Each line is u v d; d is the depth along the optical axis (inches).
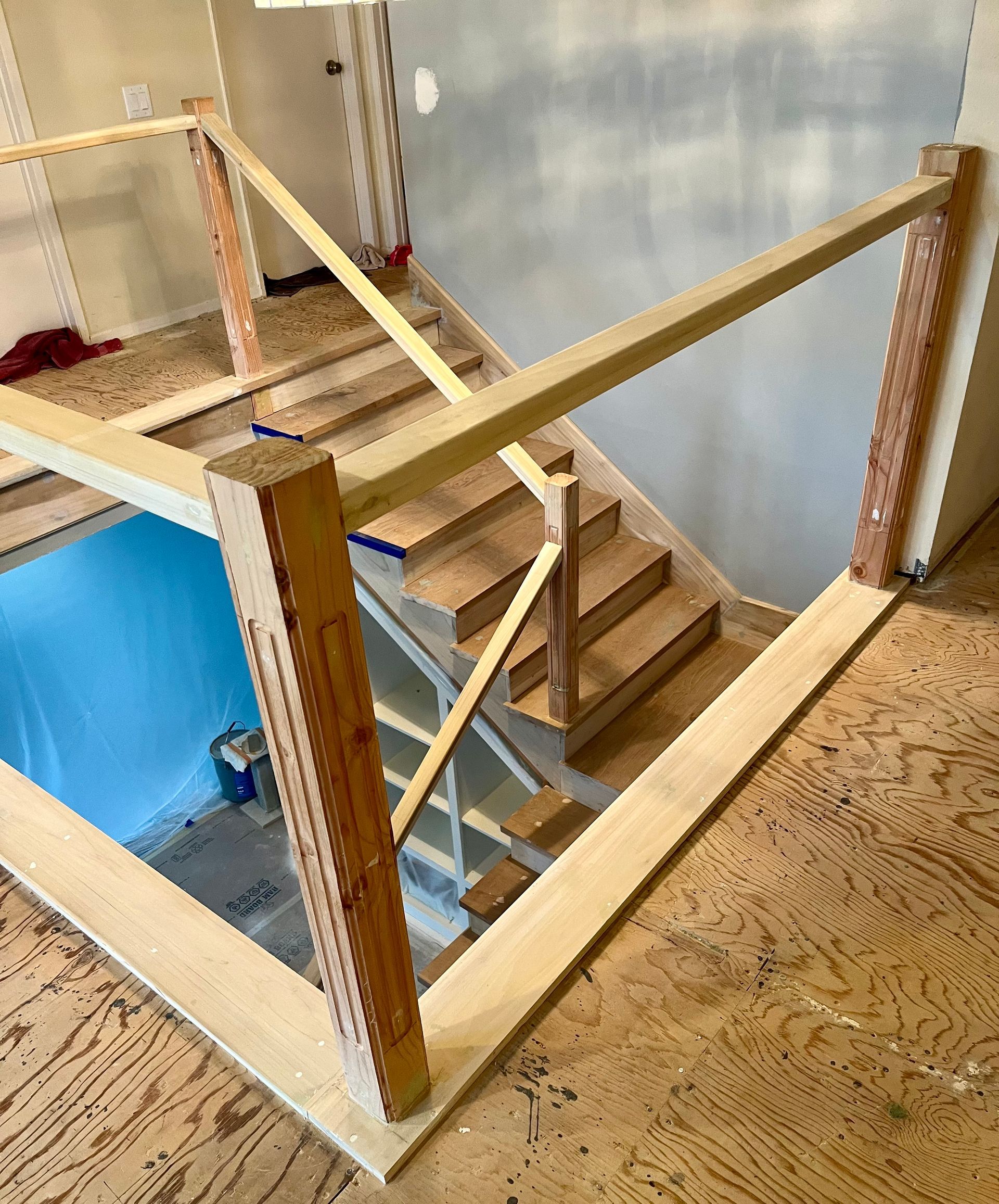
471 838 145.6
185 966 51.3
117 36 119.3
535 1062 45.5
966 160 61.3
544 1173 41.1
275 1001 48.9
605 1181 40.6
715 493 111.8
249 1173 42.3
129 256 128.9
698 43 91.4
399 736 154.1
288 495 26.8
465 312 125.2
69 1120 45.1
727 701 66.7
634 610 116.4
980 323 67.4
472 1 104.1
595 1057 45.6
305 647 29.4
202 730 164.4
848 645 71.6
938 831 56.9
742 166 94.0
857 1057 44.9
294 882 161.3
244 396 112.5
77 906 55.2
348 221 165.9
